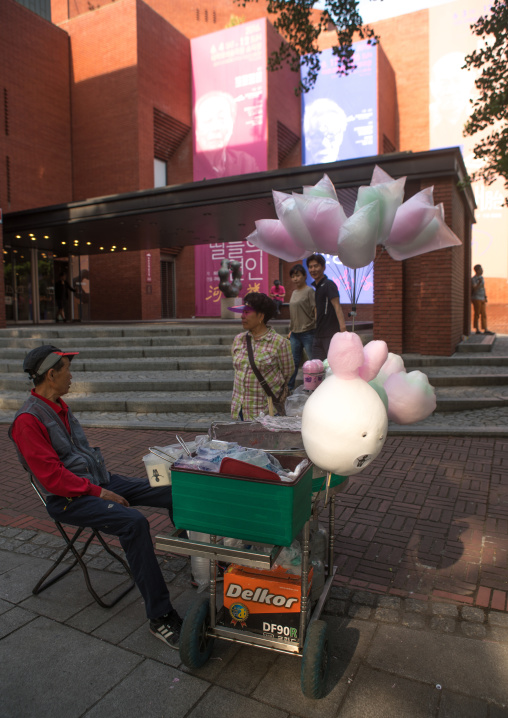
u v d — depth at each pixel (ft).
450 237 10.07
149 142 71.97
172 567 11.03
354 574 10.55
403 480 15.56
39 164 69.46
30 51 67.87
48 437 9.09
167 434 21.62
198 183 39.93
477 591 9.91
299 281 22.39
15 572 10.93
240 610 7.86
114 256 70.38
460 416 22.91
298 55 27.12
